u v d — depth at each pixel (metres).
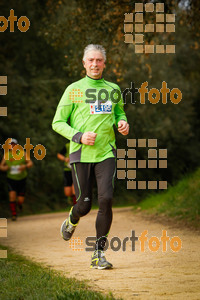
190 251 8.26
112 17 14.44
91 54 7.02
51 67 31.45
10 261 7.88
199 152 44.66
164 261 7.38
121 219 15.14
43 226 14.98
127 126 7.05
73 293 4.92
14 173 18.62
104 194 6.89
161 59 32.94
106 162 6.96
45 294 4.97
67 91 7.11
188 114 39.84
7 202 30.16
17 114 28.88
